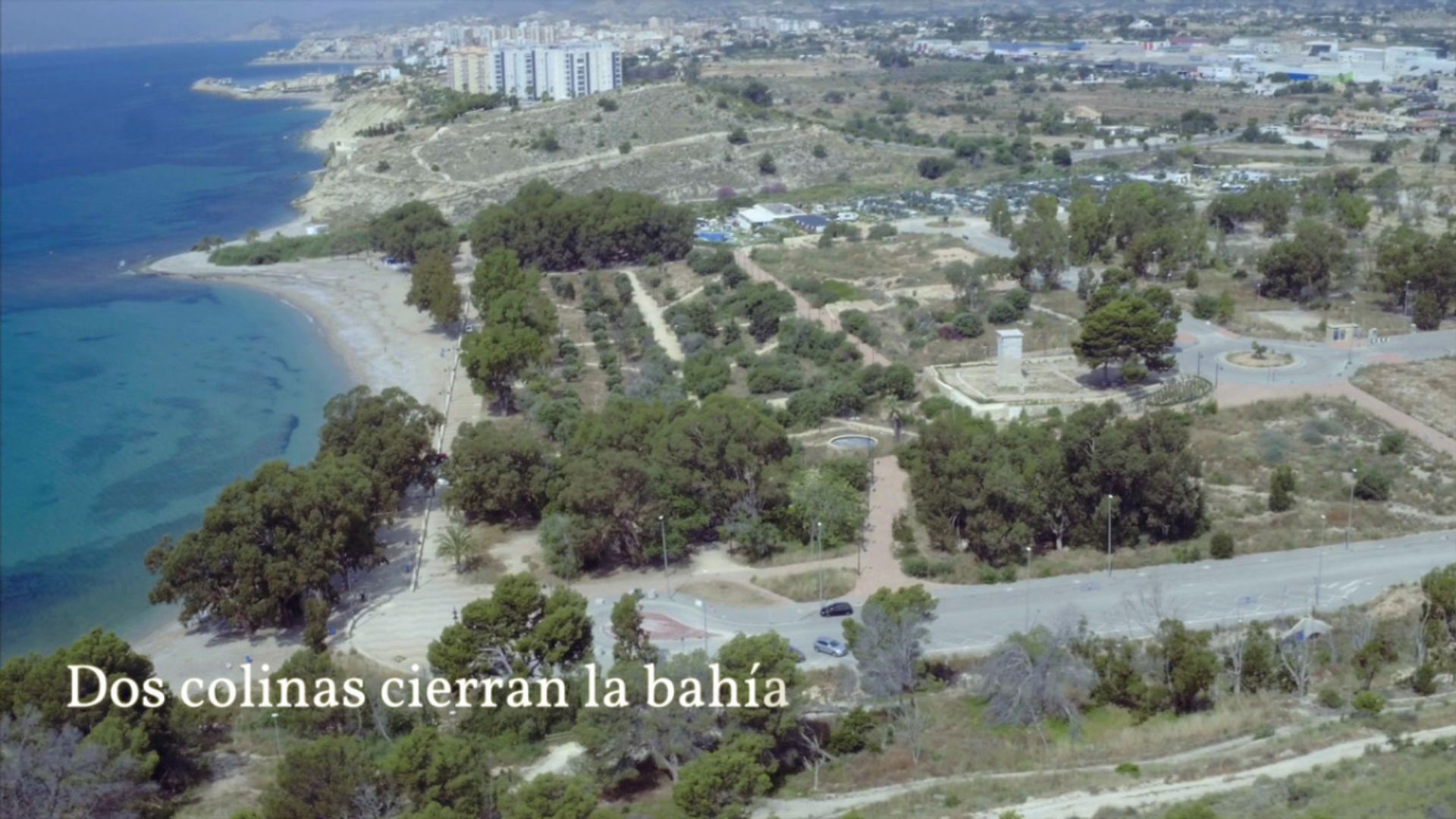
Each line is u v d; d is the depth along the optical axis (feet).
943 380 545.44
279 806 243.81
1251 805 231.91
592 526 398.62
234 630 395.34
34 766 255.70
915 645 314.35
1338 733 267.39
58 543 474.49
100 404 631.56
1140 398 507.71
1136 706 299.58
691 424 425.28
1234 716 287.28
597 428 455.63
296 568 377.71
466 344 595.47
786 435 461.78
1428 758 245.24
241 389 650.84
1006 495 385.70
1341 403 492.95
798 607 367.86
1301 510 411.95
